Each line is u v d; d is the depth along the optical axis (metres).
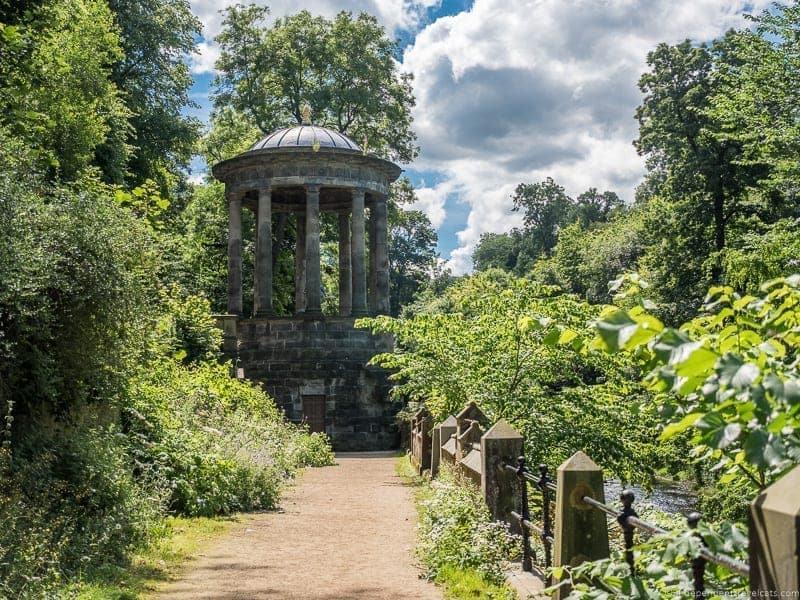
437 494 12.91
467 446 14.04
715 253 35.12
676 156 43.16
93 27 28.58
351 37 54.56
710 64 42.69
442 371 19.52
